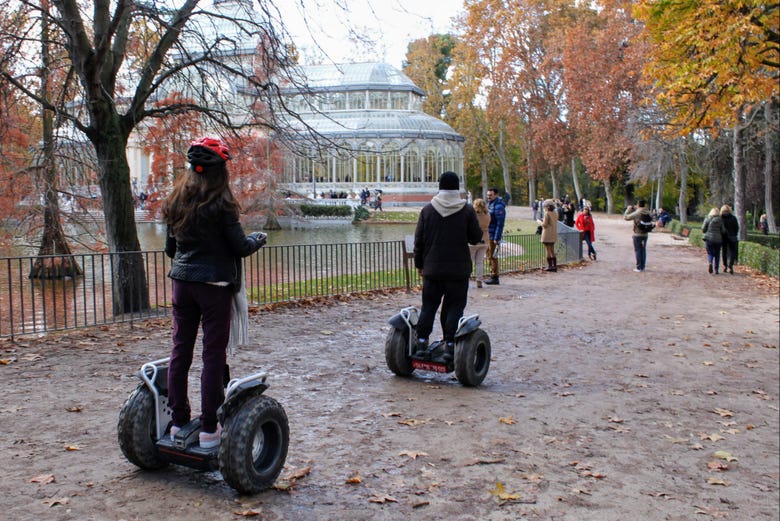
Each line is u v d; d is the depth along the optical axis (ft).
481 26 202.18
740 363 32.68
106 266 54.90
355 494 15.40
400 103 221.46
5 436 18.31
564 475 17.65
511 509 15.26
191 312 14.79
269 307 41.29
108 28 37.78
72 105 43.34
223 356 14.62
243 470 14.24
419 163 211.20
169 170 63.16
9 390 22.75
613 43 170.71
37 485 15.10
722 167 149.69
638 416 23.58
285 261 71.05
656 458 19.75
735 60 54.90
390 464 17.40
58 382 23.93
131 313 34.83
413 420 20.98
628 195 214.48
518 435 20.38
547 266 73.72
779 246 108.37
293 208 135.23
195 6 42.27
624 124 160.15
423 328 25.31
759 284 62.23
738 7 53.21
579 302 49.29
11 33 39.04
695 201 239.30
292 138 45.52
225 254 14.38
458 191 24.84
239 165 54.85
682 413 24.45
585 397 25.23
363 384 25.09
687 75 58.13
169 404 15.03
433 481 16.48
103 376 24.85
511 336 36.04
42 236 50.37
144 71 42.06
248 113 46.39
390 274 55.06
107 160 40.83
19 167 48.93
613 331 38.73
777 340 38.29
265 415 14.75
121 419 15.14
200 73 44.06
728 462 20.11
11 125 46.39
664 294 55.06
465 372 24.67
